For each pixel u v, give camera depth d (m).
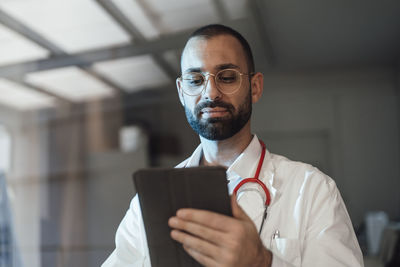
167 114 8.26
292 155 7.20
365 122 7.04
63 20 4.53
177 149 8.25
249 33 5.41
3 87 6.42
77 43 5.16
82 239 5.77
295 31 5.55
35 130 7.52
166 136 8.28
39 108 7.53
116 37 5.09
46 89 6.78
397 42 6.09
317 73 7.23
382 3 4.80
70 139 7.64
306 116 7.20
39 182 6.80
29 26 4.60
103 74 6.53
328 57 6.66
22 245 5.68
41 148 7.39
